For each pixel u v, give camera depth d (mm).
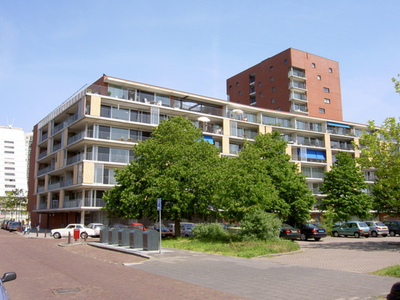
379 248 20844
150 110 46500
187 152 29219
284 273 11789
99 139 41750
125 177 30266
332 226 36719
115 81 45062
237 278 11031
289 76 68375
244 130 56250
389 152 21875
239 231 21672
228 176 22375
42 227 56719
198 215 31641
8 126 151250
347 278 10641
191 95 50812
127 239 22375
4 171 139750
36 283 10375
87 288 9594
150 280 10852
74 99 45719
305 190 35125
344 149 62906
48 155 51156
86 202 41125
